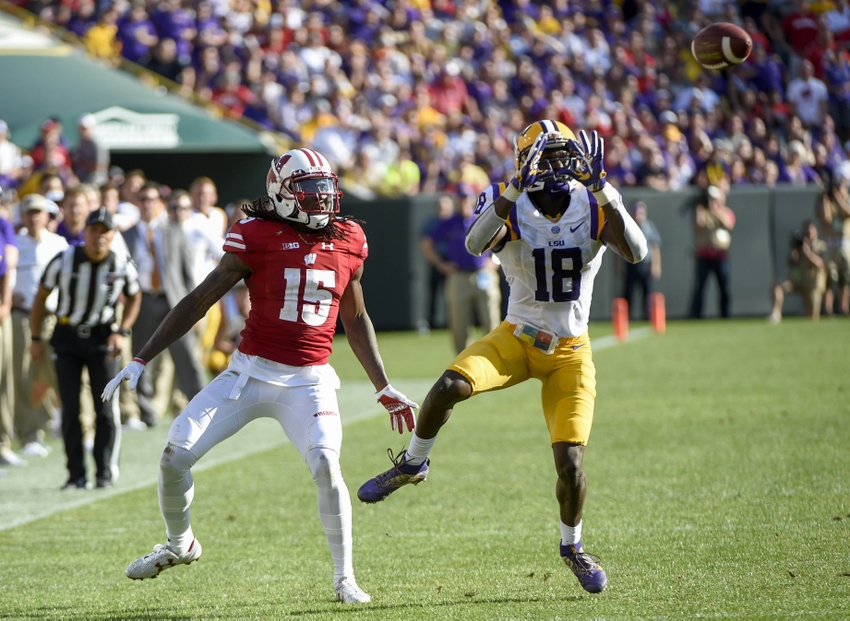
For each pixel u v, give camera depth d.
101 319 28.06
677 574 18.16
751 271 70.12
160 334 17.31
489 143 73.56
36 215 33.03
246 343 17.70
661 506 23.14
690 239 69.94
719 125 82.06
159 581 19.34
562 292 17.92
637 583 17.77
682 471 26.53
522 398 41.78
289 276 17.31
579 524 17.47
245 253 17.30
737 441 29.91
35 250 33.16
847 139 84.88
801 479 24.91
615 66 83.75
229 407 17.50
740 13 90.19
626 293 69.62
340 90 74.00
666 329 64.75
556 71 82.81
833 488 23.84
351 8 83.19
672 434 31.52
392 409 18.11
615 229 17.50
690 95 82.56
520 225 17.78
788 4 88.75
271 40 76.31
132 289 28.67
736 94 83.75
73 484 28.42
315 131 71.62
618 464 27.77
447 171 73.31
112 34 73.81
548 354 18.02
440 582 18.52
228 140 64.62
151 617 17.00
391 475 18.66
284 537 22.28
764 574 17.84
